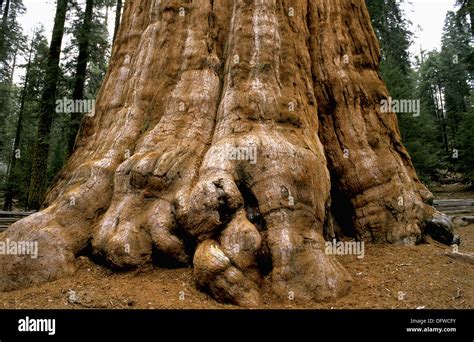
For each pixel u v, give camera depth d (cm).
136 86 875
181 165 727
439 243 944
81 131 938
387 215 879
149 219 690
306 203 679
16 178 2958
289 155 697
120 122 848
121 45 980
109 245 671
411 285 664
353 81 951
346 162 905
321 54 948
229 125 753
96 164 780
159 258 682
